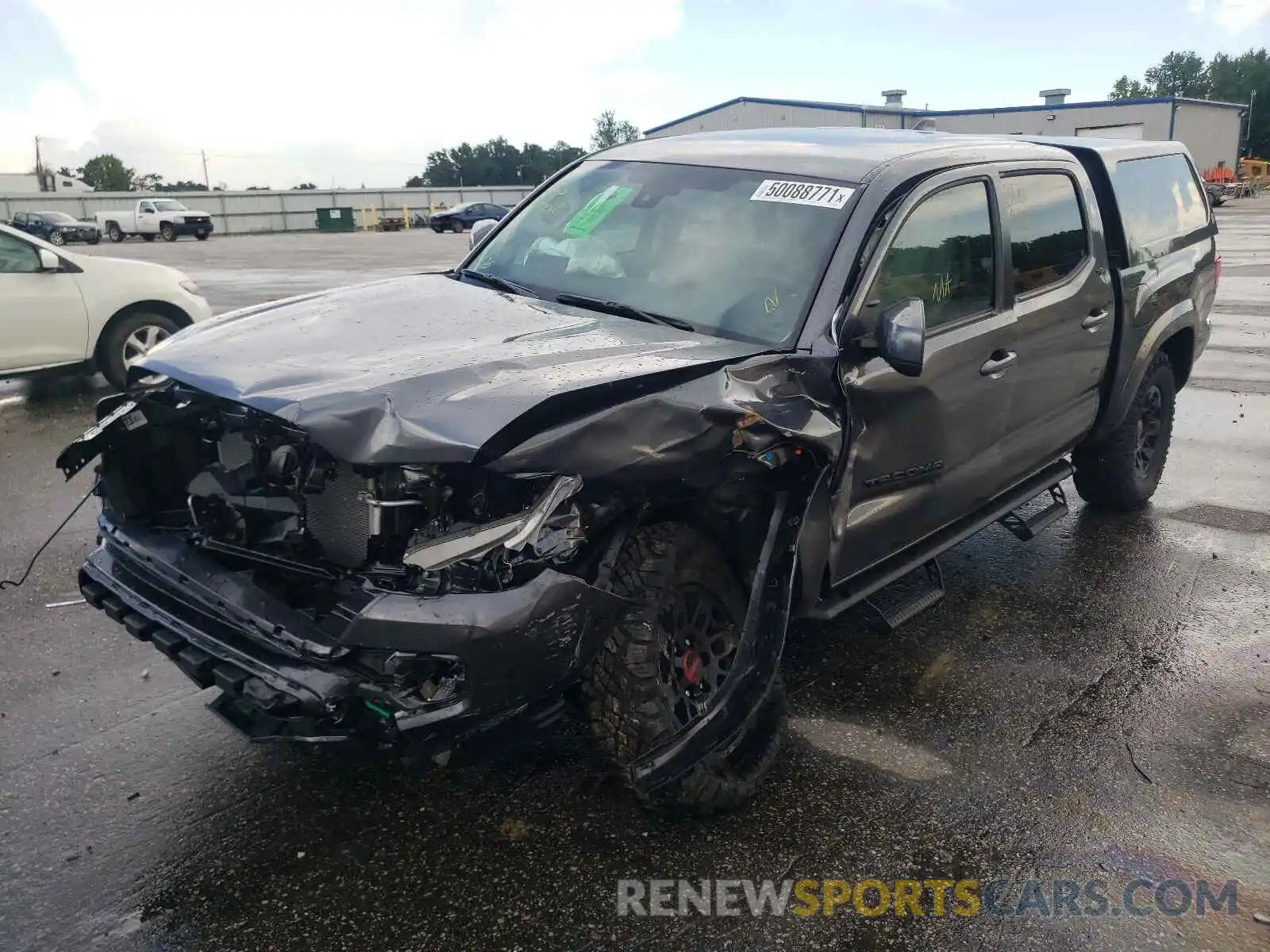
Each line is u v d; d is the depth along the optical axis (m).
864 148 3.90
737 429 2.82
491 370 2.75
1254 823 3.19
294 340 3.16
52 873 2.78
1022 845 3.05
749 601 3.08
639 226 3.88
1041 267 4.32
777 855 2.97
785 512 3.10
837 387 3.18
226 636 2.67
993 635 4.42
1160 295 5.21
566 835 3.01
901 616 3.85
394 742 2.48
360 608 2.53
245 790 3.17
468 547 2.45
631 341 3.13
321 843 2.94
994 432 4.10
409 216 54.81
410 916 2.68
